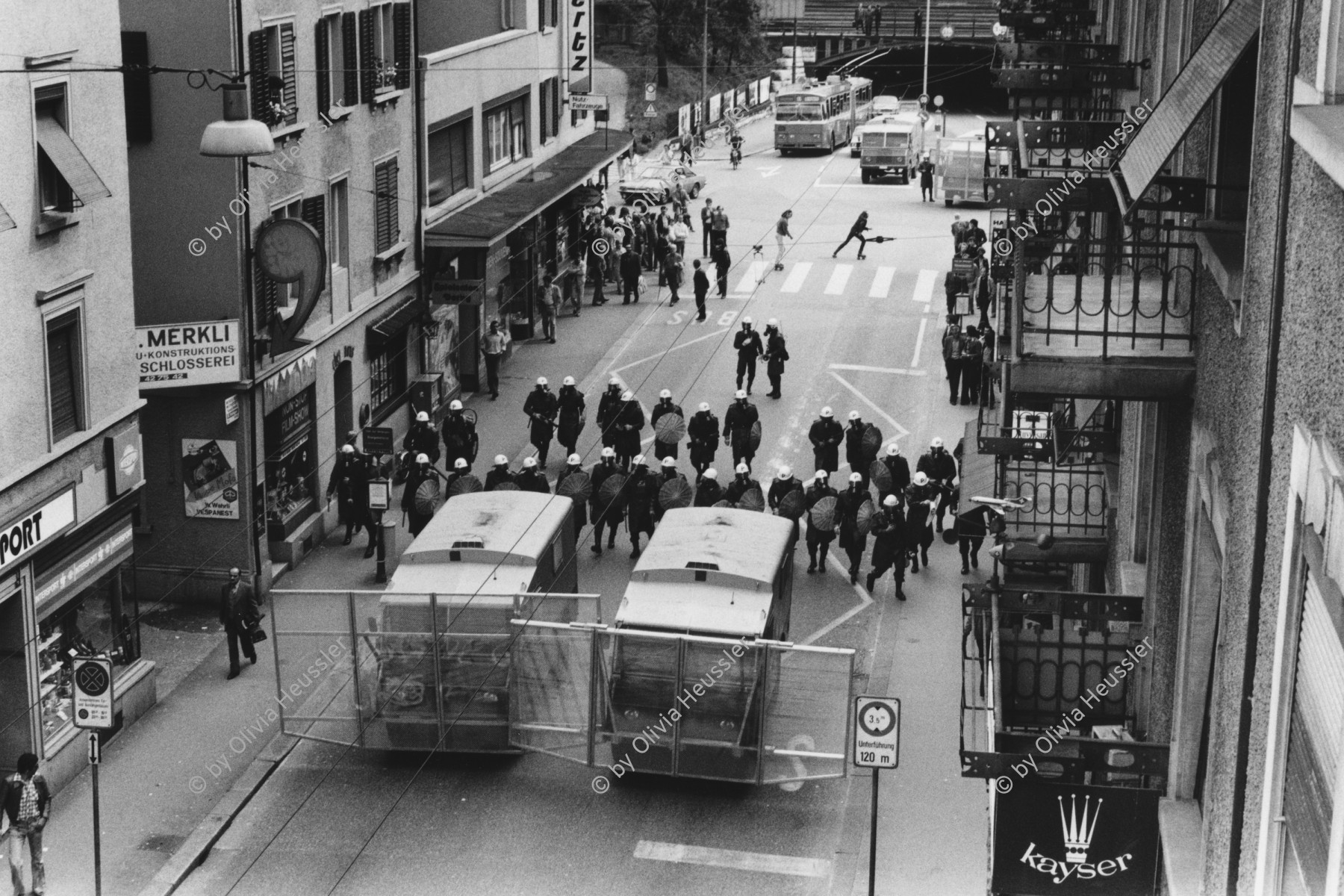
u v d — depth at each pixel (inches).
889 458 1424.7
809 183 3166.8
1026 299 744.3
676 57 3973.9
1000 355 955.3
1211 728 511.5
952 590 1326.3
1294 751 368.5
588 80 2240.4
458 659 986.1
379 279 1546.5
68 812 954.1
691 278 2395.4
